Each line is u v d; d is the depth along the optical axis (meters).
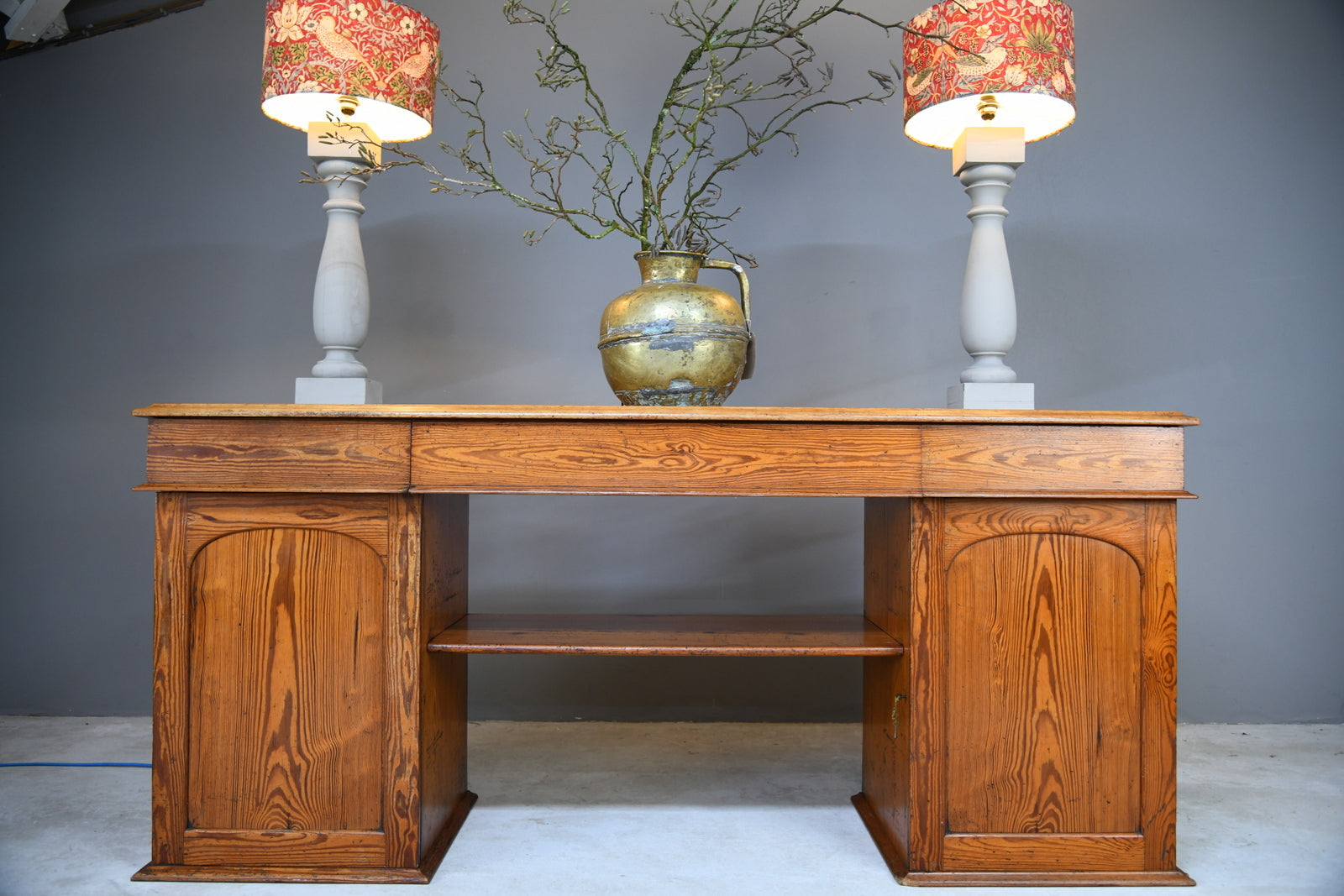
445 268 2.46
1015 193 2.47
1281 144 2.46
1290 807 1.86
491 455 1.51
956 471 1.51
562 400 2.46
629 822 1.79
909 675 1.52
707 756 2.19
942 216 2.47
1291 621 2.44
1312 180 2.46
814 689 2.47
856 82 2.47
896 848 1.60
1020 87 1.71
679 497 2.46
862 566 2.46
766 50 2.46
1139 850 1.52
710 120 2.46
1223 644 2.44
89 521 2.41
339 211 1.76
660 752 2.22
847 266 2.46
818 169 2.47
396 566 1.52
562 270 2.46
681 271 1.75
